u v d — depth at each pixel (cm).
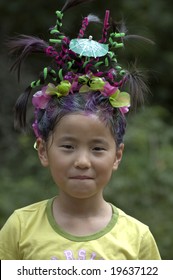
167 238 525
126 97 277
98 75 280
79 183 265
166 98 810
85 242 272
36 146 288
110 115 271
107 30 297
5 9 776
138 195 588
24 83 727
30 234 276
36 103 279
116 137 276
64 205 279
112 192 582
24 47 295
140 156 639
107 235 275
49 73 283
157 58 808
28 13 775
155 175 605
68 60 281
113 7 776
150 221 559
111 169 273
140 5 794
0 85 730
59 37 284
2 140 711
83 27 292
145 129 667
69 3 292
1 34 774
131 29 749
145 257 282
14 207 578
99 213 280
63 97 272
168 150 644
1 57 746
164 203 586
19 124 300
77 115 266
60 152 268
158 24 804
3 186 612
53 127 271
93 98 270
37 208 286
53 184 611
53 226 276
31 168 656
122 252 273
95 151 268
